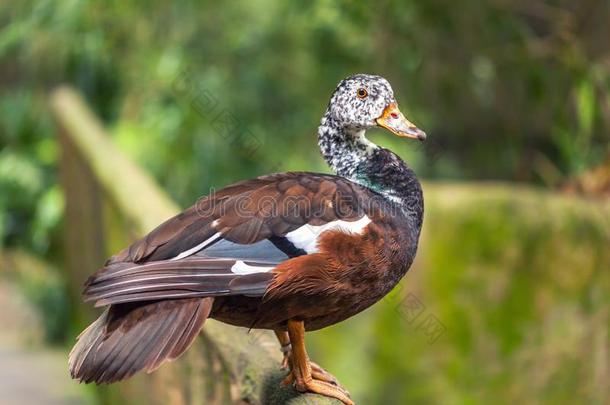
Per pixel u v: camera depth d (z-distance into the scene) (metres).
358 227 6.08
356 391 9.32
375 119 6.73
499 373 9.37
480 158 15.21
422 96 13.71
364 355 9.34
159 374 8.45
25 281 16.33
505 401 9.39
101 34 14.92
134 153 14.80
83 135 13.64
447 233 9.38
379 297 6.32
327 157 6.89
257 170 14.05
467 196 9.42
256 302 5.94
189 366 7.53
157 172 14.73
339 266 5.96
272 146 13.95
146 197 10.20
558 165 14.74
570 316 9.40
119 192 10.52
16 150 18.38
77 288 14.48
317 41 13.77
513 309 9.38
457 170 15.09
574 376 9.41
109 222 11.03
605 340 9.43
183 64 14.22
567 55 12.63
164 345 5.45
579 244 9.39
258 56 14.30
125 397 10.38
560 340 9.38
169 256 5.77
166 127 14.53
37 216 17.44
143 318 5.53
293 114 14.19
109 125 17.53
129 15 14.46
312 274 5.88
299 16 13.90
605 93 12.41
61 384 12.87
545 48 13.07
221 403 6.83
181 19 14.45
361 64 13.77
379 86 6.74
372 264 6.09
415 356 9.29
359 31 13.50
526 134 14.72
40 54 16.81
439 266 9.35
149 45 14.90
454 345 9.33
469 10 13.12
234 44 14.39
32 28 14.96
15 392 12.55
